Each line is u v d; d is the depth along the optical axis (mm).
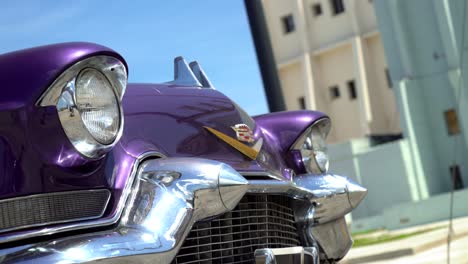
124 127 2023
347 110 42531
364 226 25172
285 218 2553
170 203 1865
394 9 28656
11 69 1723
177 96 2346
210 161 2021
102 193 1798
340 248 2783
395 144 29219
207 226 2100
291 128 2791
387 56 29328
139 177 1907
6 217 1625
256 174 2332
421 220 23719
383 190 29625
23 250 1584
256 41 5516
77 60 1716
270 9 44281
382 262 11219
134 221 1800
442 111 28422
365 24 41375
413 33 28562
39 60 1722
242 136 2408
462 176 28641
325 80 43125
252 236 2287
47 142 1682
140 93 2236
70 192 1723
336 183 2736
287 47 43781
